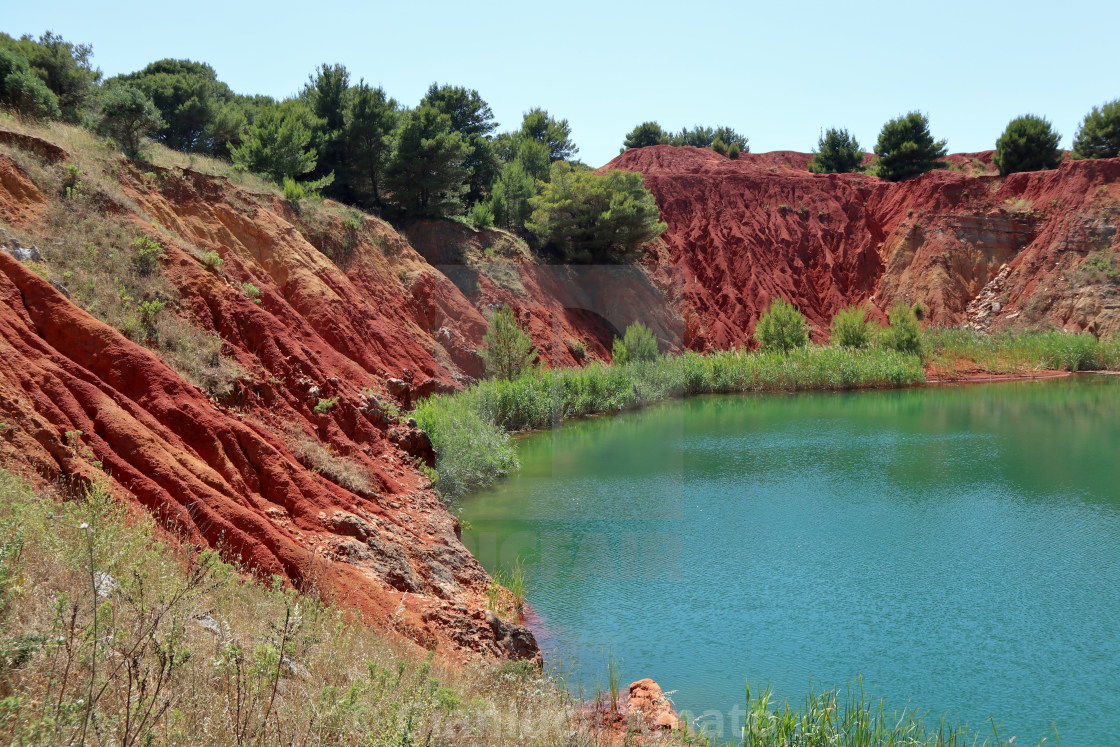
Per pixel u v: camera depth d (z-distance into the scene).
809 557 10.38
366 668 4.72
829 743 5.69
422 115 29.53
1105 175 41.62
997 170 50.88
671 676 7.12
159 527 5.78
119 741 2.86
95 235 10.62
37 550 4.30
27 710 2.74
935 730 6.30
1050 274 39.78
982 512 12.62
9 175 10.54
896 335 33.72
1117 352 33.81
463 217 30.75
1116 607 8.78
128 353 7.89
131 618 3.92
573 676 7.03
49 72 24.52
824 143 55.28
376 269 21.73
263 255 16.81
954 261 42.56
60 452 5.88
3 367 6.39
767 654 7.58
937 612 8.61
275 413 9.70
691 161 52.66
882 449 18.05
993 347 35.44
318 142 29.50
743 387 30.17
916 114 49.97
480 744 4.21
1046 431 20.20
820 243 44.62
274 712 3.57
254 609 5.04
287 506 7.69
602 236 23.98
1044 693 6.91
